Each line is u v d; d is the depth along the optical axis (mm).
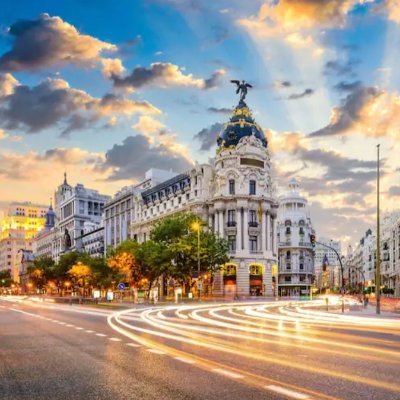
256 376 12500
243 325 29125
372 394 10555
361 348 17953
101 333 24578
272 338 21391
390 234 145375
